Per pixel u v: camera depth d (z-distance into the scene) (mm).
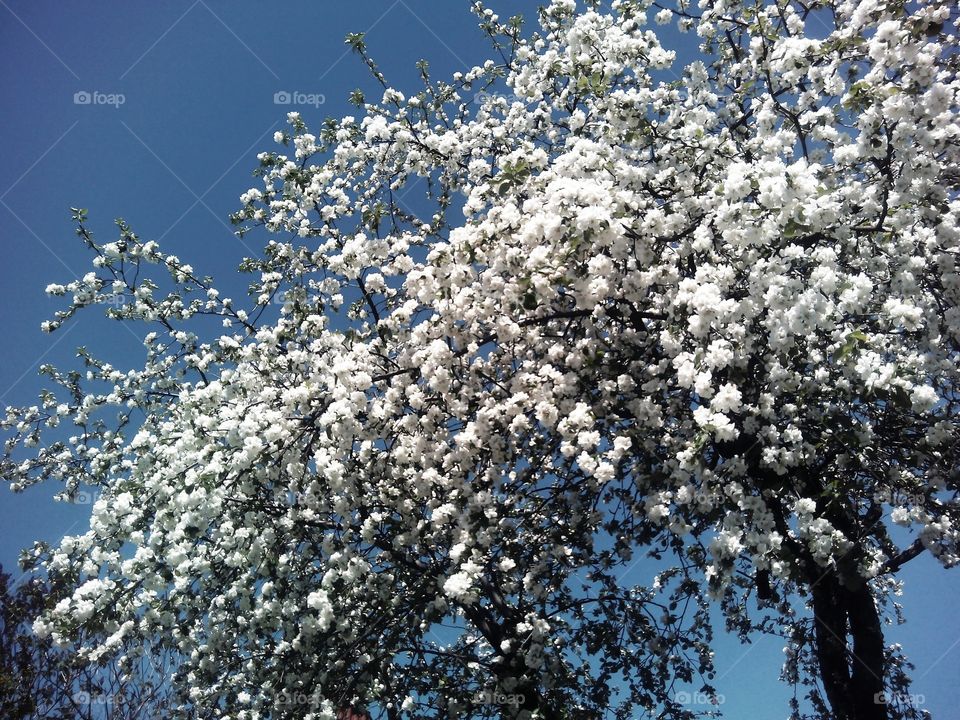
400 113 7609
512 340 6227
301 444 6340
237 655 7645
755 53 6348
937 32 4504
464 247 5578
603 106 6098
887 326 5805
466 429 5797
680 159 6258
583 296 5391
